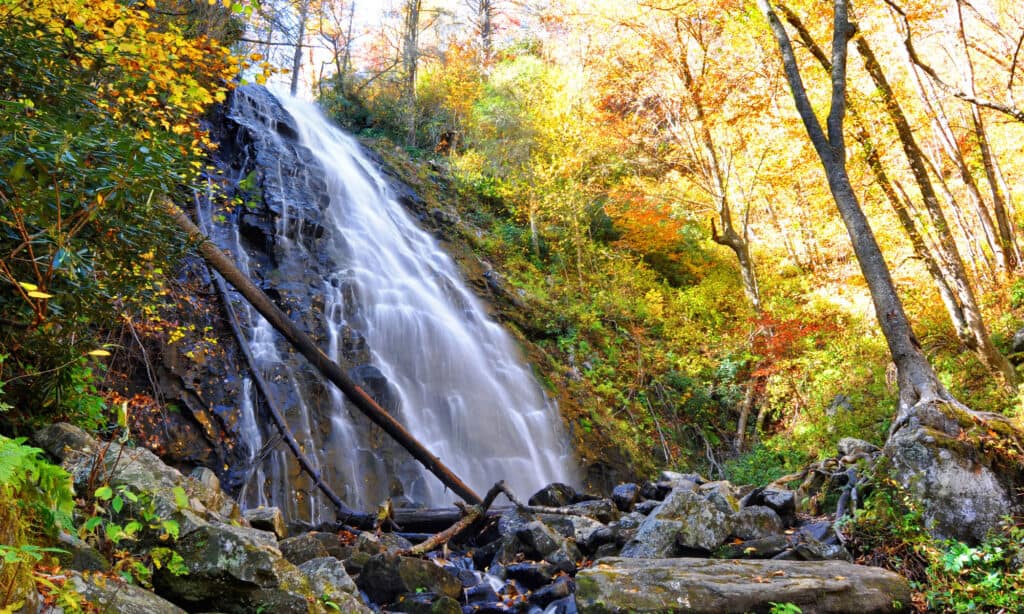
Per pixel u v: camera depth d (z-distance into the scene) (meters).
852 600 4.80
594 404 16.30
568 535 7.06
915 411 6.16
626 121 21.39
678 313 20.86
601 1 17.52
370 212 18.67
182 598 3.75
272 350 12.02
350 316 14.29
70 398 5.38
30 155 3.65
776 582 4.85
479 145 25.05
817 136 7.74
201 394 10.29
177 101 6.06
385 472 11.68
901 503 5.75
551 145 22.22
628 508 8.19
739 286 22.25
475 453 13.62
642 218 21.55
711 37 16.34
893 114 11.46
